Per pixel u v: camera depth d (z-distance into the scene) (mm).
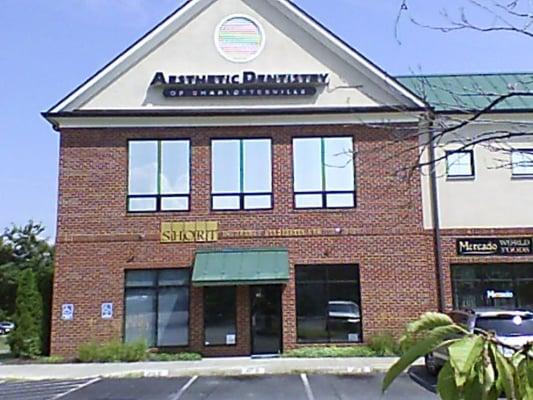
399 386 16828
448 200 24016
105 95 24234
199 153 24016
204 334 23078
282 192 23844
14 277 41938
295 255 23484
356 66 24328
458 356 1932
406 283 23406
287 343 22938
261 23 24766
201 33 24719
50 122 24031
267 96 24266
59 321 23078
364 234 23625
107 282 23328
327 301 23297
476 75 25109
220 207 23781
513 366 1966
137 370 19781
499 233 23859
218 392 16484
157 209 23734
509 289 23656
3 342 40750
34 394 16625
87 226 23562
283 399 15352
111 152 23953
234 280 22297
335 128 24078
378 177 23812
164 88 24203
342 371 19359
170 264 23422
